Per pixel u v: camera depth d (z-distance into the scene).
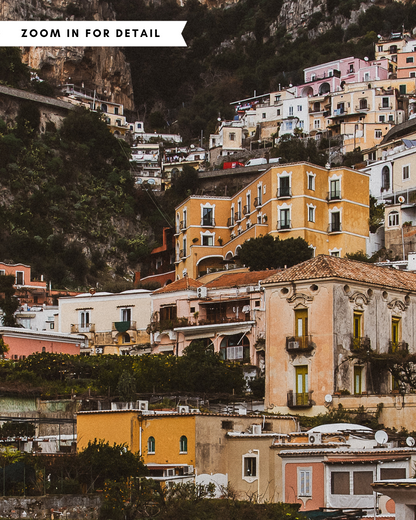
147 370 69.31
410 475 44.00
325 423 59.09
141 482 47.47
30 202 168.62
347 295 65.50
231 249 117.56
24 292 125.69
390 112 192.88
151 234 183.12
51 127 184.62
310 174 110.00
